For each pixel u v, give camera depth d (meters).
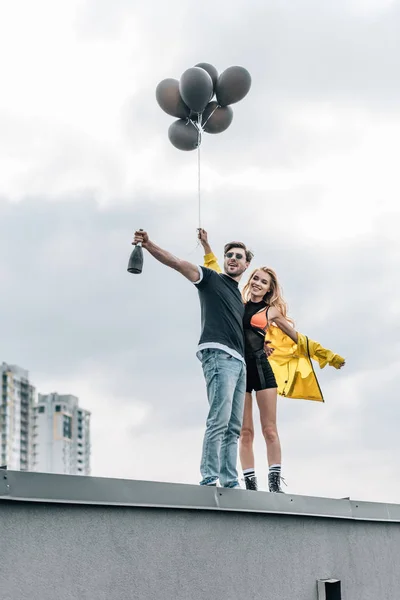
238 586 5.32
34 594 4.09
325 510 6.21
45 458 125.56
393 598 6.79
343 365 7.14
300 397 7.14
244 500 5.47
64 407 127.69
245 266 6.26
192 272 5.86
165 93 7.33
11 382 120.44
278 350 7.25
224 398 5.73
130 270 5.58
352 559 6.43
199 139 7.48
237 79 7.34
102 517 4.52
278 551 5.73
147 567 4.71
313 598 5.95
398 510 7.05
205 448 5.67
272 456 6.43
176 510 5.00
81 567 4.34
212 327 5.88
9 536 4.04
